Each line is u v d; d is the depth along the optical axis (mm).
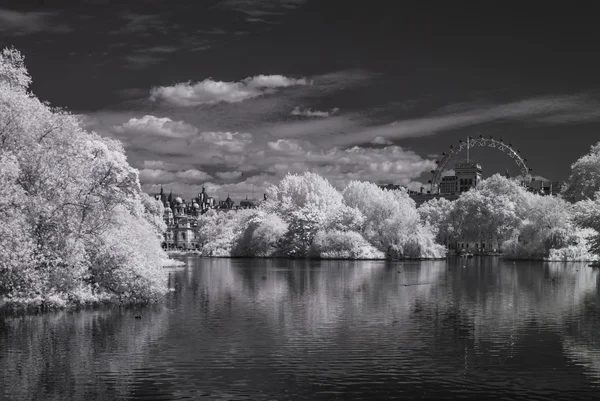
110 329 43625
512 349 38375
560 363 34906
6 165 47469
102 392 28953
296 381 31062
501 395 29062
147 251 62781
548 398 28688
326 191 187250
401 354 36969
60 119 56031
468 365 34281
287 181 195875
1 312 50031
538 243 151750
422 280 87938
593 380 31484
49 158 52938
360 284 81125
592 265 126250
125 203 76750
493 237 190875
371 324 47125
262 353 36906
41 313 50094
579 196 154125
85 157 58594
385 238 159125
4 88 52312
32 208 50156
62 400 27781
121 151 76062
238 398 28344
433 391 29625
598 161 151375
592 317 50594
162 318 49156
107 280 56969
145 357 35562
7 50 55438
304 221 173125
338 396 28750
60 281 51531
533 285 79562
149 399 28062
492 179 198875
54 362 34188
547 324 47375
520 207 185375
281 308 56031
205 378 31406
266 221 184750
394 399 28422
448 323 47625
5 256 46531
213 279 91438
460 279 89500
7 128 51469
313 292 70500
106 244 55562
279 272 107062
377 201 165000
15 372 32188
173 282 85938
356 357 36031
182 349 37688
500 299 63344
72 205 52969
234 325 46281
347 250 158250
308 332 43562
